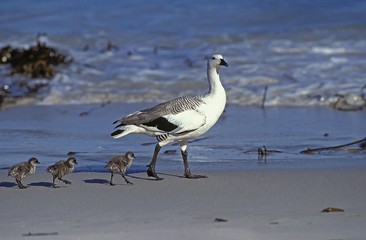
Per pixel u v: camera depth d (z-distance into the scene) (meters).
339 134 18.45
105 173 14.90
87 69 25.95
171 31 30.62
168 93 23.34
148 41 29.58
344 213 11.82
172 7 33.59
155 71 25.28
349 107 21.61
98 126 19.78
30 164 13.66
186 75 24.77
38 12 33.69
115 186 13.76
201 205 12.39
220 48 28.06
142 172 14.99
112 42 29.70
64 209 12.19
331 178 14.17
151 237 10.62
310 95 22.52
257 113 21.03
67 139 18.34
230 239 10.53
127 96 23.16
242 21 31.52
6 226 11.26
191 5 33.81
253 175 14.48
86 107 22.20
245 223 11.30
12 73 25.88
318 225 11.16
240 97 22.58
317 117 20.44
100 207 12.30
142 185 13.83
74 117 20.94
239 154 16.53
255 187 13.57
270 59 26.30
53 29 31.44
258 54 27.03
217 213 11.88
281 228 11.02
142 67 25.92
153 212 11.98
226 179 14.20
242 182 13.95
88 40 29.98
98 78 24.92
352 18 31.23
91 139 18.30
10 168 14.23
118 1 34.88
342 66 25.16
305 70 24.78
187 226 11.15
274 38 29.22
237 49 27.84
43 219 11.62
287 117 20.48
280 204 12.41
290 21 31.30
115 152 16.94
